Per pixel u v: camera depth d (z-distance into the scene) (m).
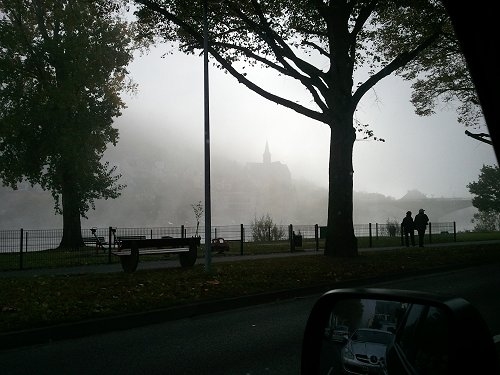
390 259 17.41
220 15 18.73
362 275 13.80
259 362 6.37
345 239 18.12
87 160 32.50
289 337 7.73
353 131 18.41
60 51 30.25
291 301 11.23
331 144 18.45
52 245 24.16
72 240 32.59
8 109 30.72
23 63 31.72
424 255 19.16
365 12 18.52
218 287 11.62
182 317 9.51
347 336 2.87
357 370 2.79
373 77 18.22
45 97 31.17
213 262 17.58
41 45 30.28
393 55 24.75
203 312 9.88
